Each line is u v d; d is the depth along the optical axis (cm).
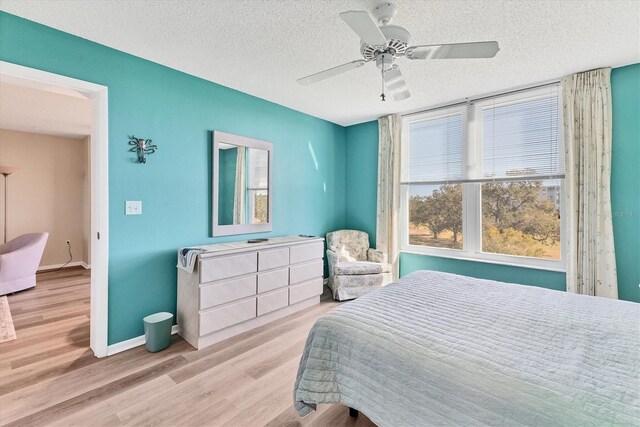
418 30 208
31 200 527
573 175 274
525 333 140
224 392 191
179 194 282
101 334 233
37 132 522
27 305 346
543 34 212
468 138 348
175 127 278
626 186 260
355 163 462
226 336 271
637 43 223
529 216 314
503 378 106
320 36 219
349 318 157
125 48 238
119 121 242
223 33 216
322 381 148
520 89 310
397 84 223
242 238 337
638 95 254
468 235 354
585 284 267
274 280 311
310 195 418
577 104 273
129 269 250
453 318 157
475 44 166
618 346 128
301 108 386
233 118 323
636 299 256
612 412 89
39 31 205
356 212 462
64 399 182
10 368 216
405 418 118
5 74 194
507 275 325
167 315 260
